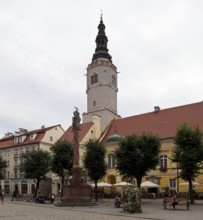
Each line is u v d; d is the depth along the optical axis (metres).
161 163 58.00
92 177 51.91
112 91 83.88
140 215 26.50
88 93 84.38
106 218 23.73
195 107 62.50
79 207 35.97
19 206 38.12
